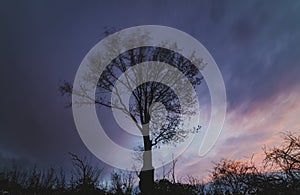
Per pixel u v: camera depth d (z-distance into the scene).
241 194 11.31
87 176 14.24
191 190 13.35
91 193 13.67
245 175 11.29
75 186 14.04
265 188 10.28
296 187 9.83
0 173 13.89
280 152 10.49
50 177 14.02
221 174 12.23
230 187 11.92
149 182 14.96
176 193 13.52
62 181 14.05
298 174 10.05
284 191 9.87
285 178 10.15
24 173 13.97
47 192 13.42
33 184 13.70
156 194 14.06
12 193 12.88
